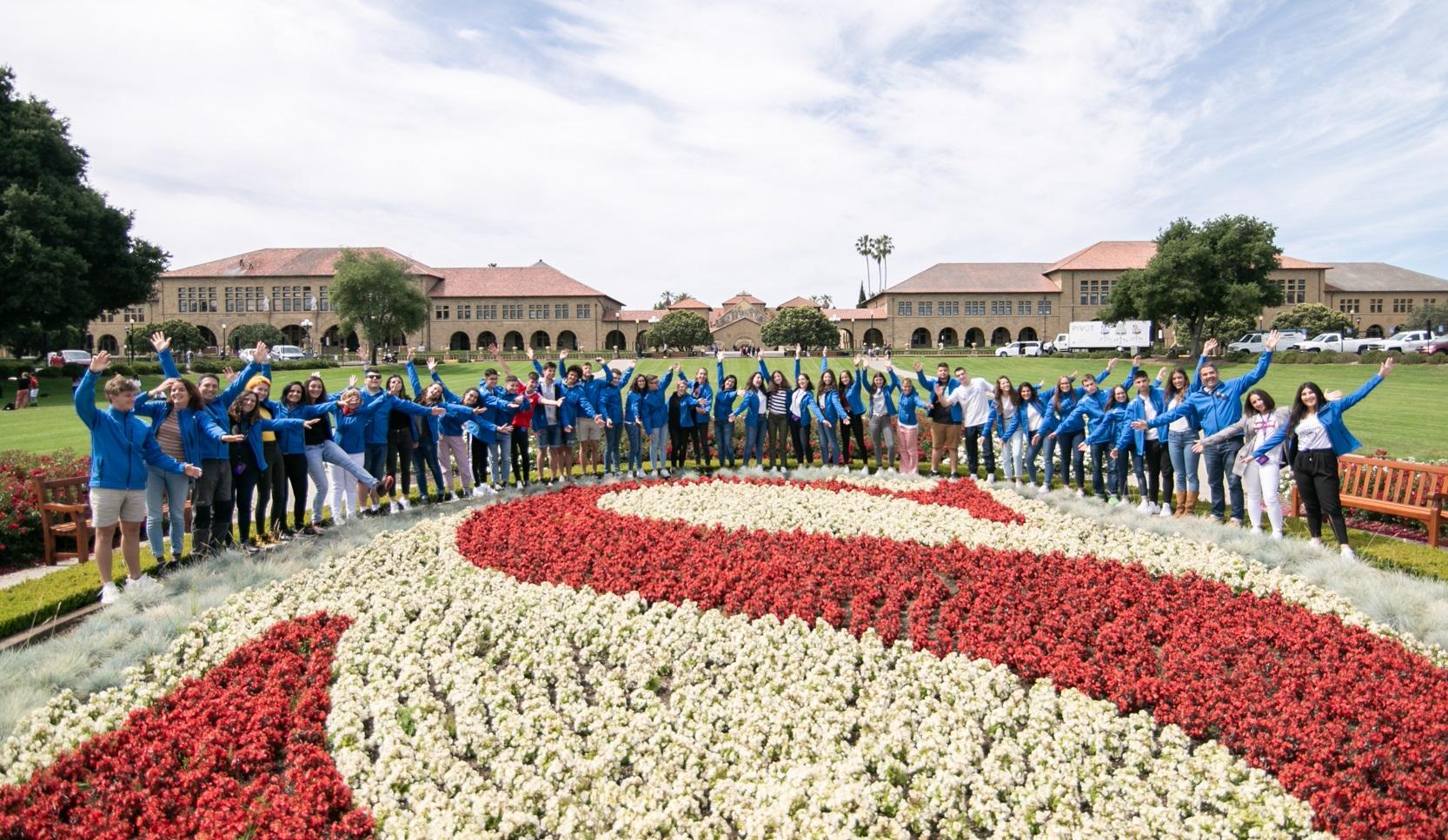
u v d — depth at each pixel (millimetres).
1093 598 6953
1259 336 56125
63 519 10062
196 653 6121
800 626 6406
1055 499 11219
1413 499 9406
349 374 47344
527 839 4082
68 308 37969
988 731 5090
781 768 4652
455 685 5652
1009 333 84875
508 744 4988
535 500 10914
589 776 4590
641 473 13875
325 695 5473
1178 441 10492
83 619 7094
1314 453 8398
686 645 6180
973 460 13367
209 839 3906
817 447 16172
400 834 4004
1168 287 54938
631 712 5293
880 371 13930
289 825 4012
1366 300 86938
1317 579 7281
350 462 10211
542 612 6812
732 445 14852
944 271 87062
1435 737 4738
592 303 81875
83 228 38406
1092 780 4496
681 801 4258
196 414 8281
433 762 4652
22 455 12547
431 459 11727
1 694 5250
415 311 63312
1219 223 55062
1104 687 5453
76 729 4945
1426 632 6129
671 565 7891
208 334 79312
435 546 8859
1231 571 7602
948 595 7266
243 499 9039
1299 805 4184
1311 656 5930
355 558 8398
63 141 38750
